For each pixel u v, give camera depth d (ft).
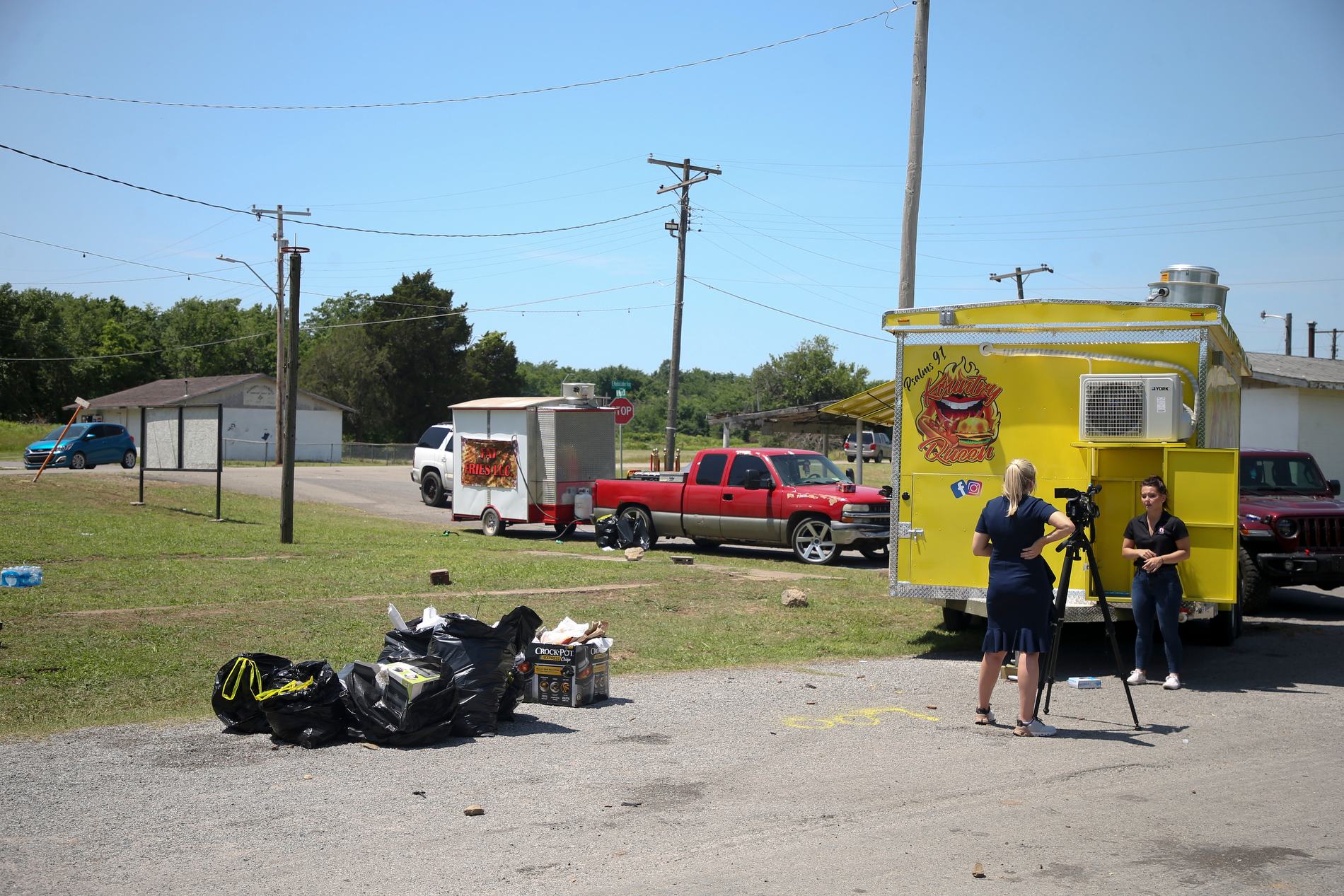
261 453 174.40
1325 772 19.12
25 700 23.07
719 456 57.77
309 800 17.03
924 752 20.43
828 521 52.60
